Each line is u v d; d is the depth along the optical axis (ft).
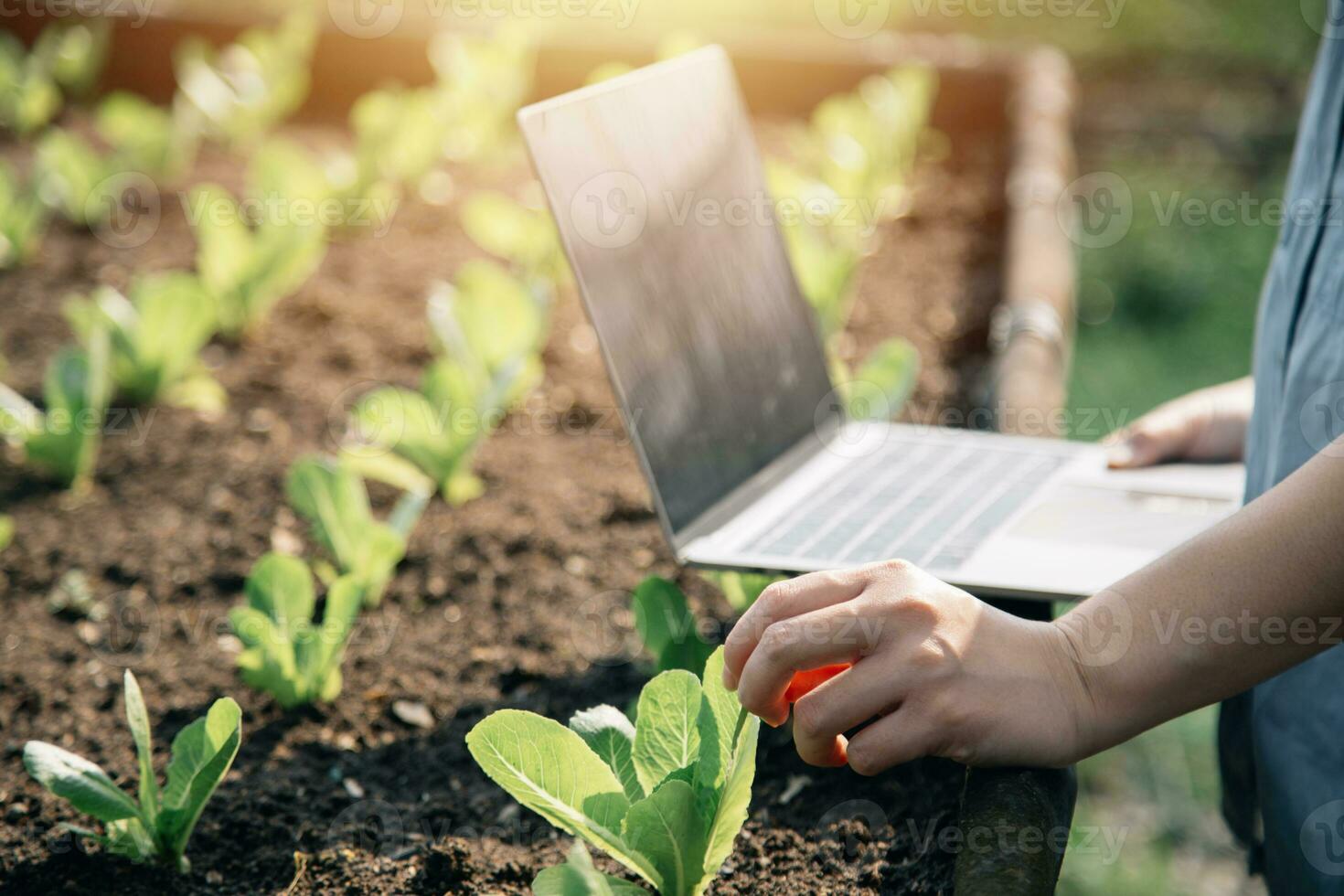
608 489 5.44
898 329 6.86
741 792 2.65
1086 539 3.79
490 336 5.72
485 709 3.95
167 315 5.85
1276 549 2.52
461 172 9.04
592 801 2.73
